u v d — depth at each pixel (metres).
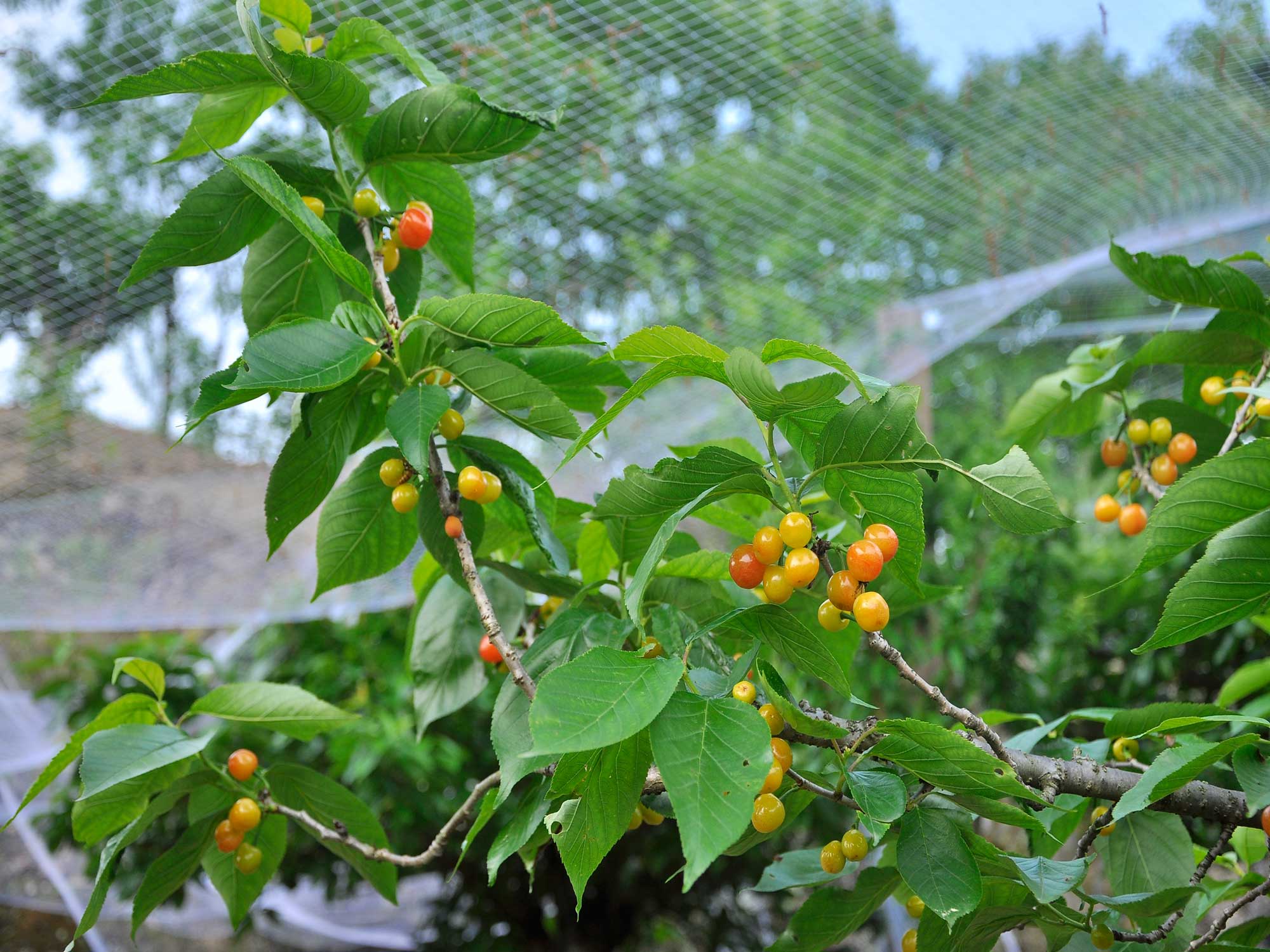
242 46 1.29
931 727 0.50
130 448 1.71
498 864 0.56
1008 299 1.95
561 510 0.70
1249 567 0.56
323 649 1.82
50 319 1.55
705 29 1.40
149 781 0.68
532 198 1.58
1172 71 1.52
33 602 1.74
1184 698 1.72
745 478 0.54
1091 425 0.86
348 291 0.72
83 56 1.28
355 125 0.69
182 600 1.76
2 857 2.02
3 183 1.39
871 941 1.95
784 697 0.52
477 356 0.62
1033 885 0.55
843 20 1.48
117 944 2.08
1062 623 1.84
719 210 1.80
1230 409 0.79
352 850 0.73
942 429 2.38
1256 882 0.72
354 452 0.70
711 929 2.07
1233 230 1.94
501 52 1.24
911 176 1.77
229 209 0.67
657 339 0.54
